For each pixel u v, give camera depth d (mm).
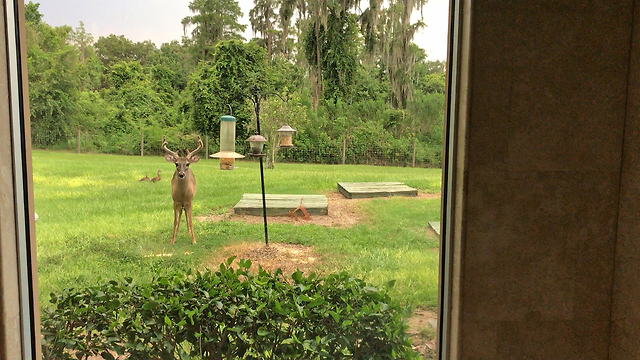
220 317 1633
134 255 2605
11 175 1096
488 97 1114
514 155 1141
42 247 2555
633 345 1155
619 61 1154
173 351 1611
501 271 1172
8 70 1083
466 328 1180
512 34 1105
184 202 2693
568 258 1194
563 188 1170
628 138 1160
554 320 1211
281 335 1651
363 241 2834
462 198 1144
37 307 1226
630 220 1161
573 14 1122
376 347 1675
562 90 1139
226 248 2713
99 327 1589
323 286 1701
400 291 2477
